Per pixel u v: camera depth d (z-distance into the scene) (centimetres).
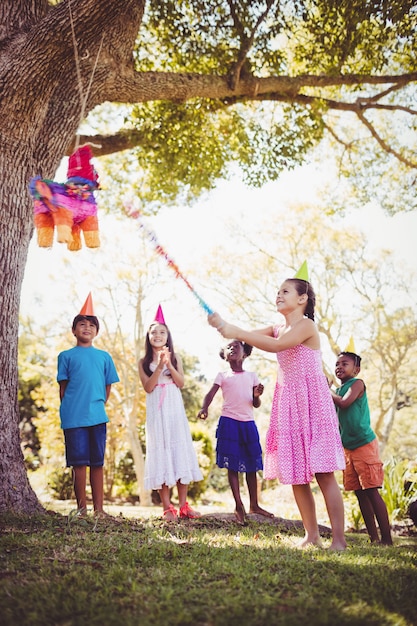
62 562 243
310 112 825
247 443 451
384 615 193
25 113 430
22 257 422
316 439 319
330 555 280
